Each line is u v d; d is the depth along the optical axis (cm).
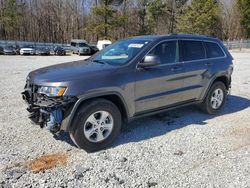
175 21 5841
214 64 579
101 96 419
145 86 459
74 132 400
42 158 391
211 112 596
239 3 5584
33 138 458
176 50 516
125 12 5475
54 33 6159
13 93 781
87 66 452
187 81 526
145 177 348
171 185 332
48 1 6059
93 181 337
